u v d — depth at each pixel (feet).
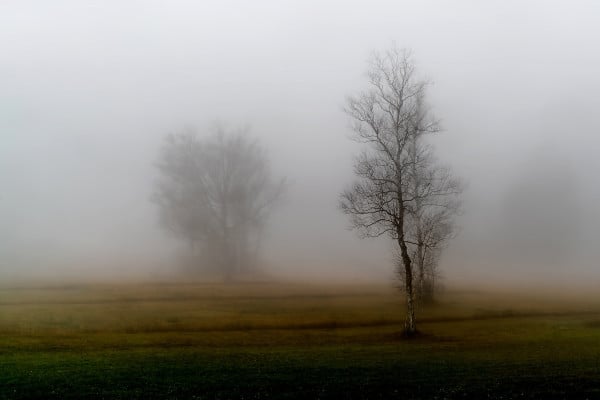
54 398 67.72
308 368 84.17
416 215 169.17
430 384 75.20
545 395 70.44
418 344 111.45
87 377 77.25
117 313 152.97
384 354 97.55
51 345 105.70
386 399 69.21
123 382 74.90
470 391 72.02
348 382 75.97
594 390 72.38
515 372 81.71
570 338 120.26
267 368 83.97
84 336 118.42
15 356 92.99
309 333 127.44
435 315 158.81
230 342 112.88
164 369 82.89
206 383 74.90
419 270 181.98
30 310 155.94
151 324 134.92
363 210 133.18
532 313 165.58
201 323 137.90
